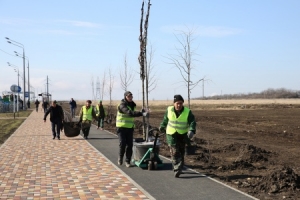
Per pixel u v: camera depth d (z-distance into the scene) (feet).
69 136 63.16
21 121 113.91
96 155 43.60
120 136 36.70
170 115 31.91
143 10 46.26
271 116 146.92
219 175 33.06
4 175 32.58
